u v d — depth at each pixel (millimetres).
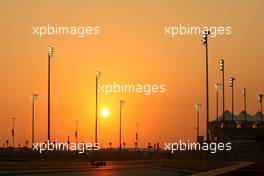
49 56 106062
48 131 113312
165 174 82062
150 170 96062
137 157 156750
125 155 156375
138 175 79188
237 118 152875
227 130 128625
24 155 124062
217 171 30672
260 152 101938
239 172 34125
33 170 88188
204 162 86688
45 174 78438
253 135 127375
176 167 104375
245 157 98750
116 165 116062
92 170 94000
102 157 145750
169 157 143000
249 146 106375
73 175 77062
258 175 33844
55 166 101875
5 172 79250
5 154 126062
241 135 128375
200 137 123188
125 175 79000
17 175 73312
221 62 113875
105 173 84625
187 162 98188
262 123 133375
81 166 107500
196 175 26031
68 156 134625
